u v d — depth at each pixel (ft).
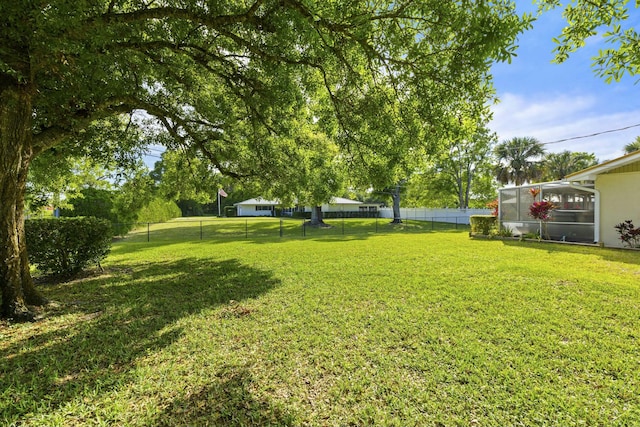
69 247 20.31
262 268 23.75
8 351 10.18
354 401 7.50
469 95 11.59
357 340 10.80
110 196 54.08
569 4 10.04
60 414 7.03
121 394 7.80
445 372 8.67
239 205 150.41
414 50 10.80
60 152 20.54
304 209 123.65
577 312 13.17
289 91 17.33
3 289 13.10
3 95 11.98
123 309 14.44
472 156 87.40
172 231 67.92
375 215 123.75
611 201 32.89
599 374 8.47
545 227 39.34
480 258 26.96
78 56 11.00
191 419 6.90
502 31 7.89
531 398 7.47
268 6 11.56
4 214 13.10
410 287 17.52
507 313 13.19
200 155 30.01
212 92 23.15
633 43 9.14
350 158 19.07
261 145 27.20
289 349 10.21
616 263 23.88
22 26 8.70
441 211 90.02
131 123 24.71
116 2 12.16
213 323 12.59
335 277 20.25
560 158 88.17
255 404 7.39
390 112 15.11
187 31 14.23
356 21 10.74
